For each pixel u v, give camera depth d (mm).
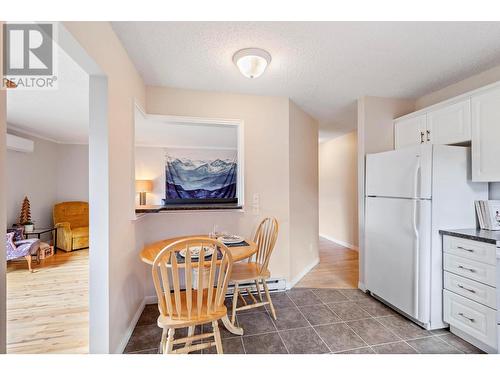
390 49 1920
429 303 2057
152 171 6004
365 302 2570
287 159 2904
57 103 2996
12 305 2512
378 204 2523
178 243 1428
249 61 1935
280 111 2889
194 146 6164
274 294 2777
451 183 2098
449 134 2283
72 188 5395
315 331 2047
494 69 2213
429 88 2654
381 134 2883
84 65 1437
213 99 2715
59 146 5305
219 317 1528
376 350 1807
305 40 1803
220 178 6367
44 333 2016
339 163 5199
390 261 2365
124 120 1899
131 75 2072
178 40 1803
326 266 3756
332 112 3498
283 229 2896
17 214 4266
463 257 1909
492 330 1721
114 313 1688
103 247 1578
